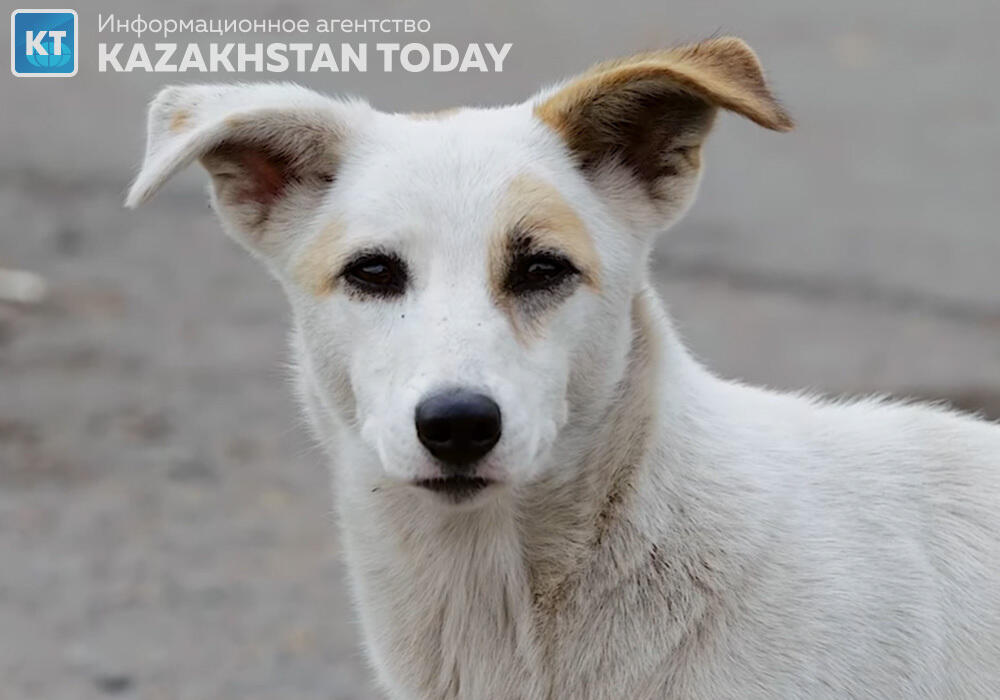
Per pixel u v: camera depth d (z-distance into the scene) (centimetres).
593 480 438
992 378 955
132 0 1773
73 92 1611
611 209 460
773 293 1113
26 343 1061
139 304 1141
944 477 465
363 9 1727
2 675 664
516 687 443
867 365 983
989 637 447
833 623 428
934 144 1384
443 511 439
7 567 764
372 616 465
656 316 457
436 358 411
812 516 442
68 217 1305
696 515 433
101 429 933
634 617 431
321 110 461
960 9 1775
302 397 481
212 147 457
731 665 423
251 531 811
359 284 439
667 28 1688
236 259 1245
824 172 1330
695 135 462
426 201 434
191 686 657
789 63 1588
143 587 748
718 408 457
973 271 1138
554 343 428
